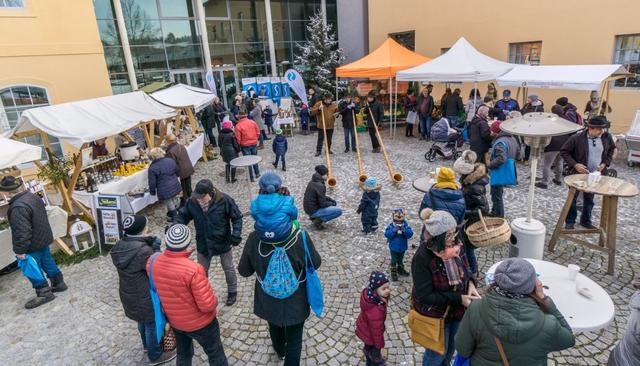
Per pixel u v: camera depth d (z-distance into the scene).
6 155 5.43
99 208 6.07
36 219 4.64
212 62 20.78
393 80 16.66
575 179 4.82
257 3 21.52
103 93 11.20
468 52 11.21
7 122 9.89
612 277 4.52
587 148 5.39
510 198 7.06
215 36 20.61
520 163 9.27
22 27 9.76
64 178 6.84
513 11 13.60
